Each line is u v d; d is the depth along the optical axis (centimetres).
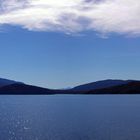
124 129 7450
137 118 10300
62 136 6556
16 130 7569
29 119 10575
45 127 8150
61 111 14238
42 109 15925
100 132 7012
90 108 16088
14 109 16238
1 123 9325
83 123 8975
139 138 6188
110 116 11212
